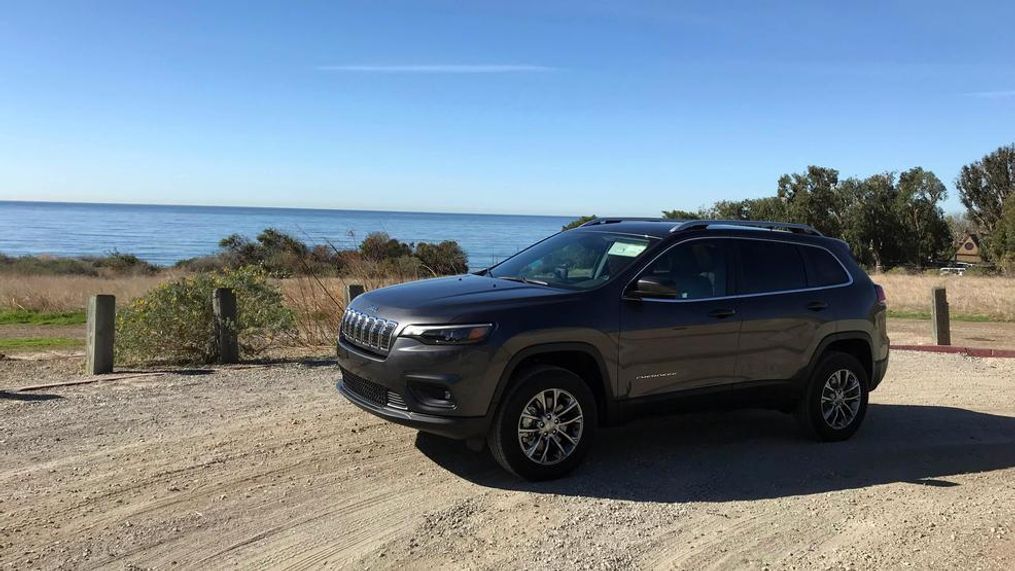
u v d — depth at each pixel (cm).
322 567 363
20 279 2373
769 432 640
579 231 632
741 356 562
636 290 520
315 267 1281
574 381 491
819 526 430
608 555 382
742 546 399
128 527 404
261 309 958
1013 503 475
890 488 502
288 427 606
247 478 485
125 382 771
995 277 3466
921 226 5984
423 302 485
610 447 582
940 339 1191
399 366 466
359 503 446
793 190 6359
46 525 404
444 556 377
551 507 447
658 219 628
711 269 564
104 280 2456
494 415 471
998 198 6725
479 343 460
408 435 588
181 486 468
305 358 955
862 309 628
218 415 642
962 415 723
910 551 396
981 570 375
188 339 919
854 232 6047
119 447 546
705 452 575
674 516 439
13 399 688
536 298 493
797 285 600
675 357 532
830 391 612
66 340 1240
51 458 518
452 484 483
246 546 384
